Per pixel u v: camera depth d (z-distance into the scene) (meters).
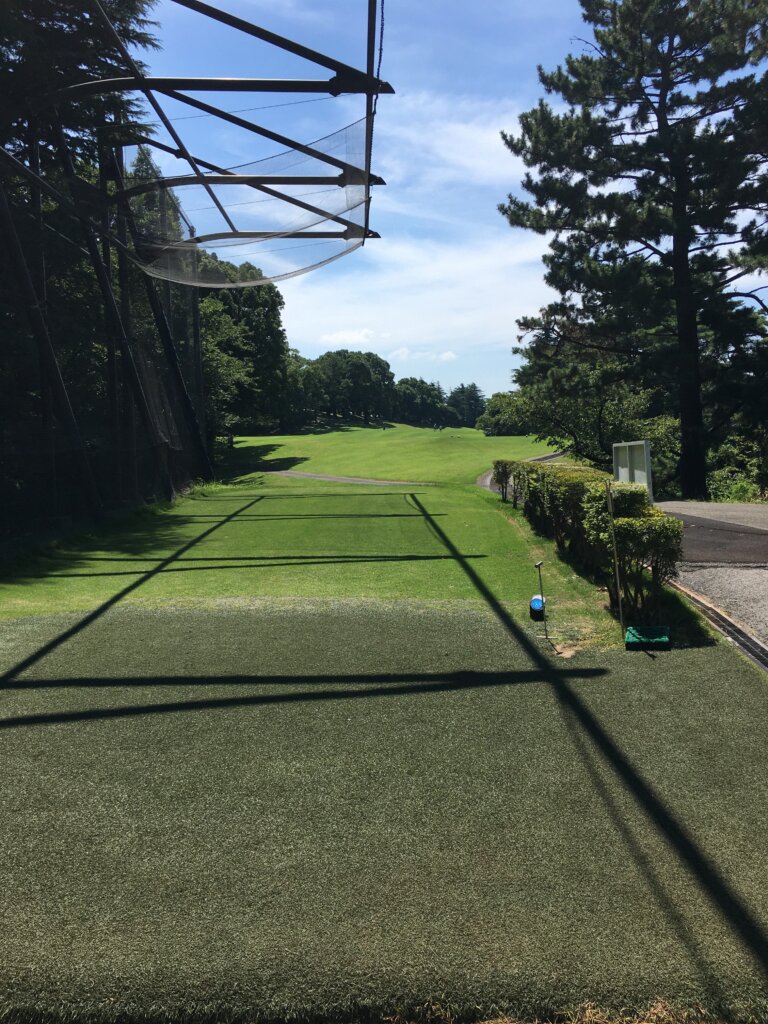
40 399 10.78
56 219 12.29
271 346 47.03
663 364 24.00
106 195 9.59
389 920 2.02
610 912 2.04
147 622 5.30
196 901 2.12
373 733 3.30
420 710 3.55
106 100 11.49
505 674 4.04
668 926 1.98
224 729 3.37
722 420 25.25
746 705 3.53
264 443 48.78
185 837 2.47
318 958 1.89
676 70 22.73
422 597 6.02
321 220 7.11
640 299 22.83
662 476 28.55
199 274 9.00
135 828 2.53
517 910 2.06
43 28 10.25
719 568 6.43
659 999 1.75
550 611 5.45
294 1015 1.74
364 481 25.45
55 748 3.18
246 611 5.61
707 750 3.06
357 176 6.43
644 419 31.69
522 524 10.61
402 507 13.30
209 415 30.45
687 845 2.37
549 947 1.91
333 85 5.71
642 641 4.41
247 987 1.80
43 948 1.93
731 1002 1.74
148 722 3.46
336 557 8.11
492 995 1.77
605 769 2.91
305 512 12.69
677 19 21.98
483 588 6.33
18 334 11.24
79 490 10.73
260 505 14.13
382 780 2.85
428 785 2.81
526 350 28.27
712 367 24.50
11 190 11.29
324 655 4.45
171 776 2.91
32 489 9.94
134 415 13.25
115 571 7.51
